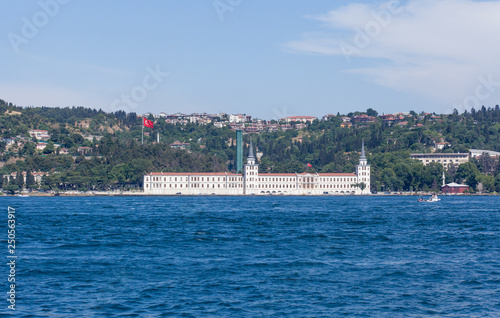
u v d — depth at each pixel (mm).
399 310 94875
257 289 107625
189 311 93812
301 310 94562
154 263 133125
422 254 147125
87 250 155500
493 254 147625
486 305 97750
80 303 98438
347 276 118562
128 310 94438
